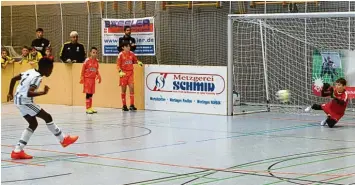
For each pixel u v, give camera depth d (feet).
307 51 60.95
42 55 68.85
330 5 60.90
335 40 59.82
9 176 26.45
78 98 65.72
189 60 69.87
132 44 65.36
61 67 66.74
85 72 57.21
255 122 48.91
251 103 63.93
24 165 29.35
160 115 54.90
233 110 56.80
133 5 73.72
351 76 54.85
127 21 70.54
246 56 64.39
